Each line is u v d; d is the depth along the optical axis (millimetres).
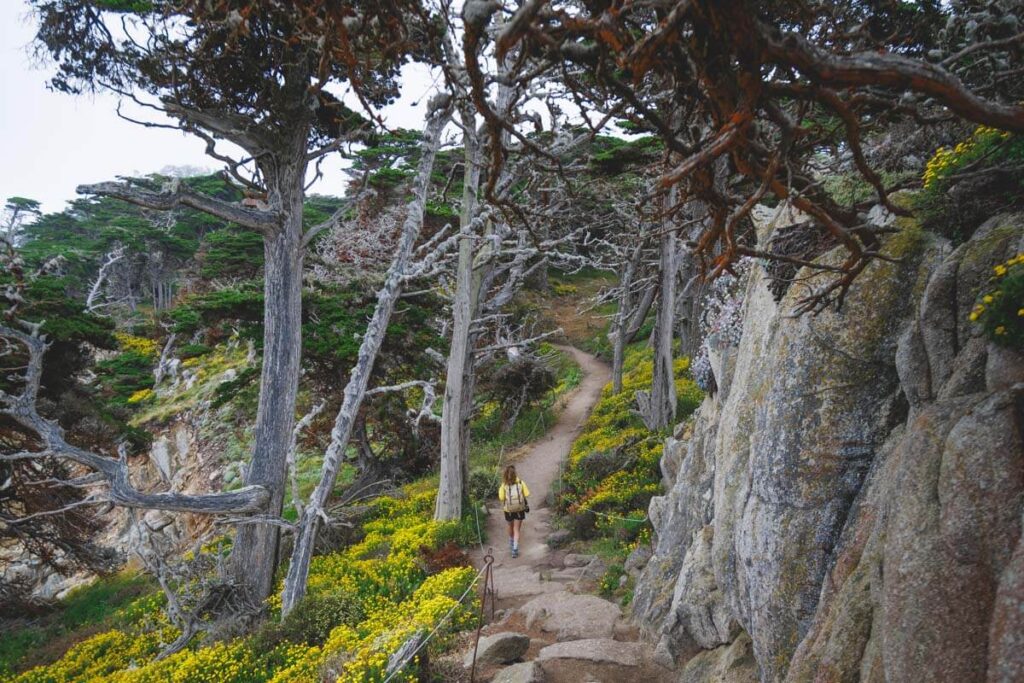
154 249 56625
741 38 1601
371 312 22250
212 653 11359
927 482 3410
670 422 21016
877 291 5082
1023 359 3410
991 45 2193
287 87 12867
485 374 28750
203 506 13641
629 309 29250
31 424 12492
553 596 10594
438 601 10445
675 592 8164
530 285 47750
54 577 26688
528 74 2240
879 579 3832
